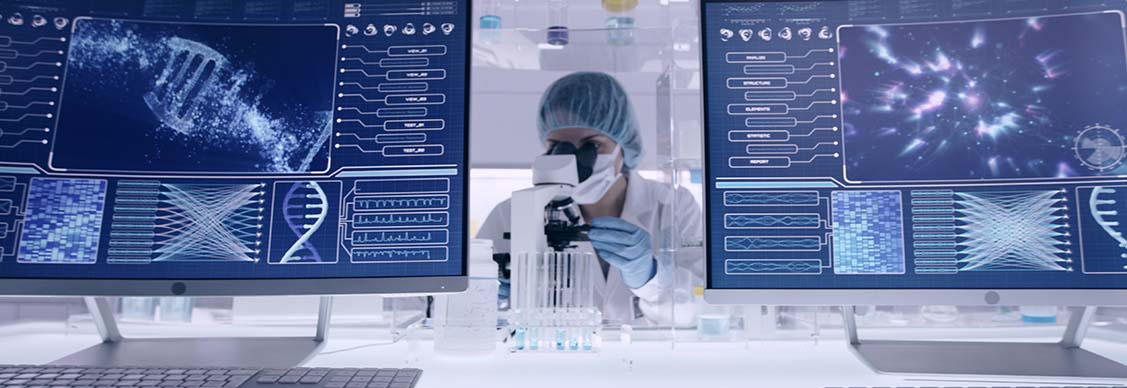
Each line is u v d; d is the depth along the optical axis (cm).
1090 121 95
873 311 122
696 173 151
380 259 92
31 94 95
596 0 200
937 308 126
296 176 95
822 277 94
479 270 98
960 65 99
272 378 68
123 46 98
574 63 212
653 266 156
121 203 92
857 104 100
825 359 95
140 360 90
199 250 92
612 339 112
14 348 101
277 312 119
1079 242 91
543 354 97
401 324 120
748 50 103
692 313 120
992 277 92
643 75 239
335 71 99
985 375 82
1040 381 82
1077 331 98
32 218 91
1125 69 96
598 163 230
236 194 94
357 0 102
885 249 94
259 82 98
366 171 95
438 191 94
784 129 99
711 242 96
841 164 98
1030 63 97
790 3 104
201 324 120
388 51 100
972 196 94
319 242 93
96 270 90
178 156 95
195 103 97
